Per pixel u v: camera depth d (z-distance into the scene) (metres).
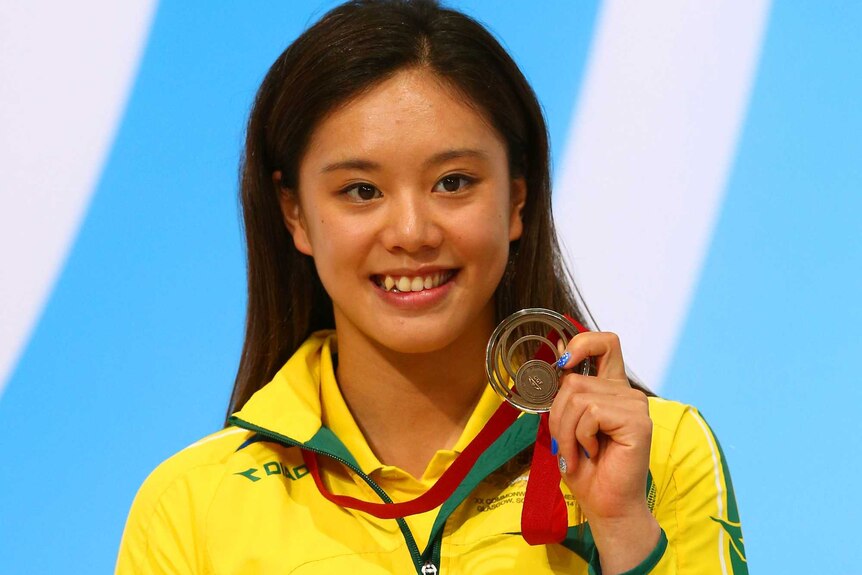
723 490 8.59
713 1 14.06
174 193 14.12
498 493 8.57
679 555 8.42
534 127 8.79
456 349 8.62
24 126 14.09
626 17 14.16
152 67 14.27
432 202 8.03
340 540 8.36
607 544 7.87
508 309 9.17
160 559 8.46
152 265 13.99
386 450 8.86
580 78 14.14
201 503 8.55
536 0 14.25
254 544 8.34
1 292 13.83
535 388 8.05
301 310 9.44
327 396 8.92
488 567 8.27
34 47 14.19
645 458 7.79
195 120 14.23
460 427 8.80
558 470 8.07
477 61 8.17
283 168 8.76
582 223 13.87
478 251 8.11
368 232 8.06
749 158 13.81
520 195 8.95
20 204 13.96
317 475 8.62
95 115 14.18
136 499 8.84
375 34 8.04
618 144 13.97
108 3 14.28
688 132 13.91
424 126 7.93
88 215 14.02
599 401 7.78
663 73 14.04
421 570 8.27
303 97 8.17
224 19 14.34
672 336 13.62
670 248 13.77
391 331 8.20
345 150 8.01
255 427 8.75
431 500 8.31
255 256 9.26
